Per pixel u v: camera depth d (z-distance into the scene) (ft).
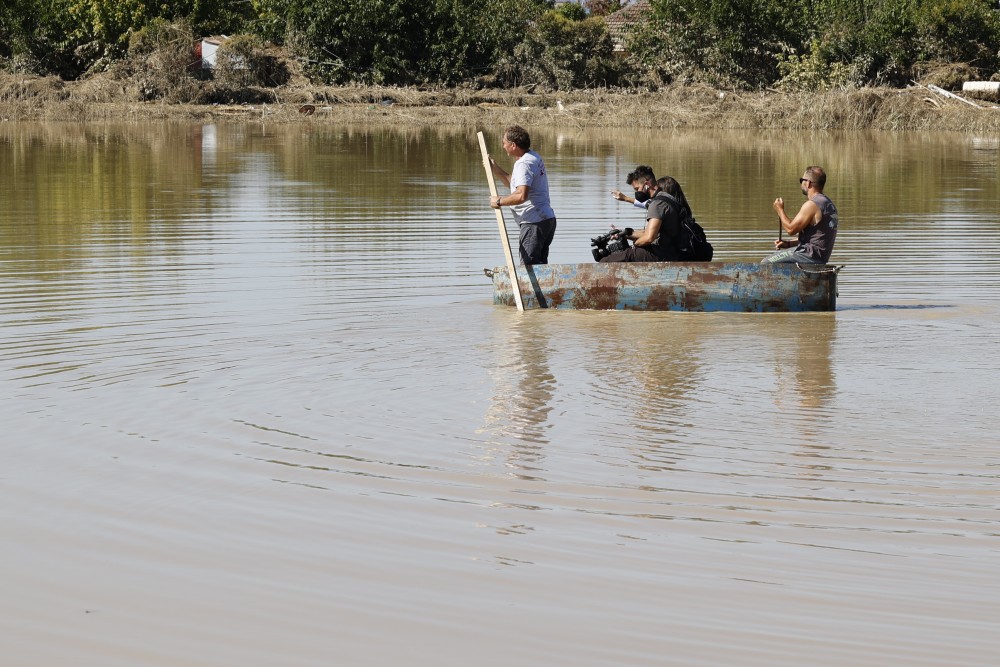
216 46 415.03
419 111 371.76
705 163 212.43
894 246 113.09
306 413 57.88
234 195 155.33
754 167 203.72
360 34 426.51
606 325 78.74
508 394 61.41
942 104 345.51
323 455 51.75
